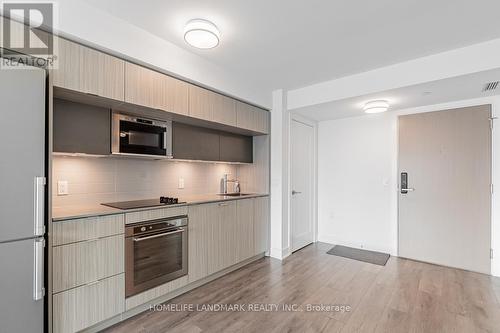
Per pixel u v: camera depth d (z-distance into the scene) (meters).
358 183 4.03
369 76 2.90
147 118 2.50
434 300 2.38
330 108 3.55
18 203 1.43
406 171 3.56
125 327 1.97
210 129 3.17
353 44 2.31
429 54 2.49
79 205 2.29
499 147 2.93
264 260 3.47
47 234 1.60
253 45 2.34
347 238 4.14
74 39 1.77
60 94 1.86
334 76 3.09
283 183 3.57
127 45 2.02
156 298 2.28
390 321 2.04
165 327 1.97
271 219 3.64
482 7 1.77
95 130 2.13
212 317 2.10
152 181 2.87
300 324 2.01
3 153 1.39
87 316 1.82
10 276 1.42
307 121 4.18
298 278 2.87
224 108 2.95
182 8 1.82
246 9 1.82
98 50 1.92
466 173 3.12
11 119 1.42
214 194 3.56
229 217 3.01
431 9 1.80
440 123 3.31
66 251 1.72
